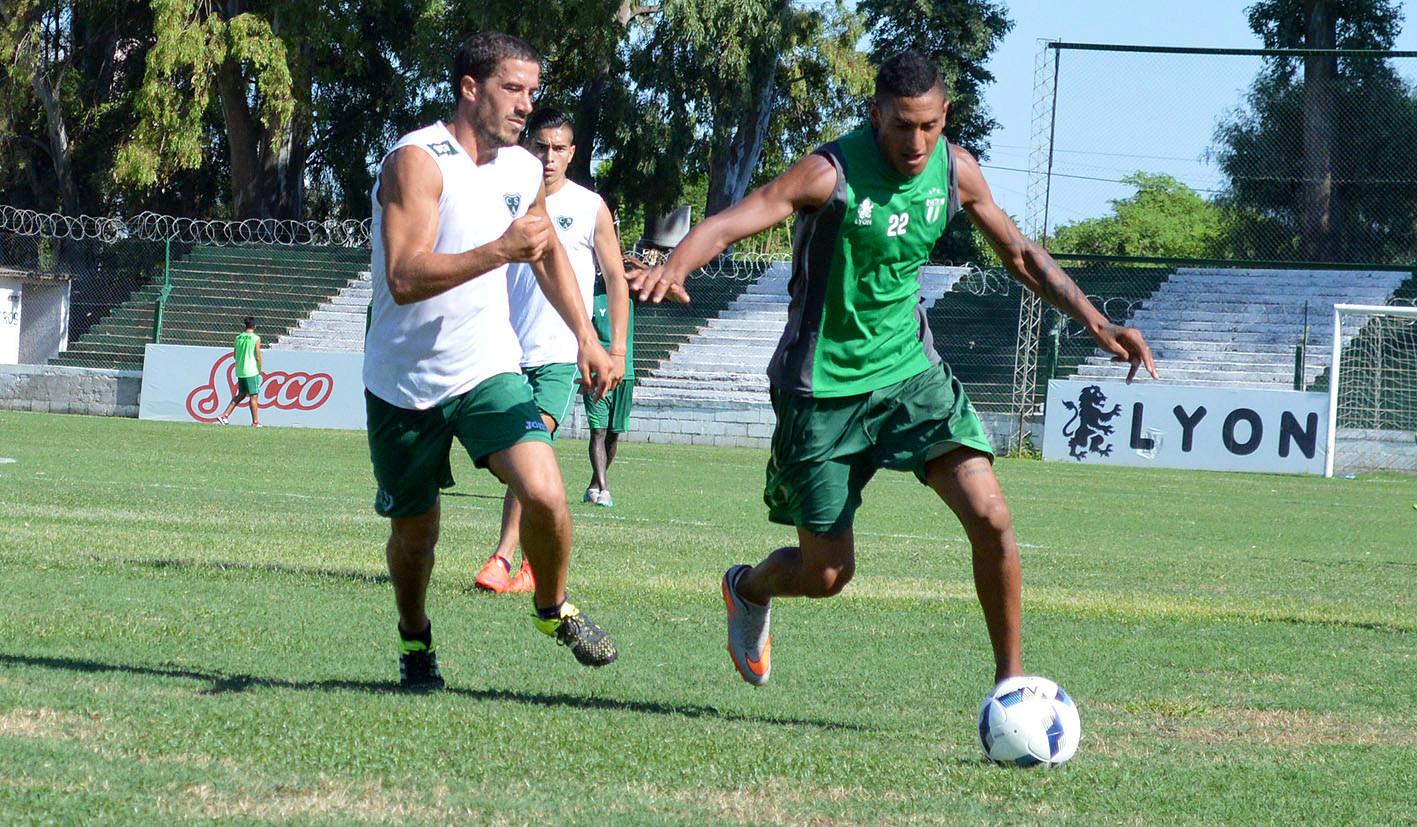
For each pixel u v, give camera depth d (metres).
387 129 71.94
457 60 6.85
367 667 7.71
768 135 66.06
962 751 6.20
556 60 61.72
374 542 14.12
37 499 17.38
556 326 11.61
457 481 25.61
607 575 12.23
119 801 4.64
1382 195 43.78
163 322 56.56
